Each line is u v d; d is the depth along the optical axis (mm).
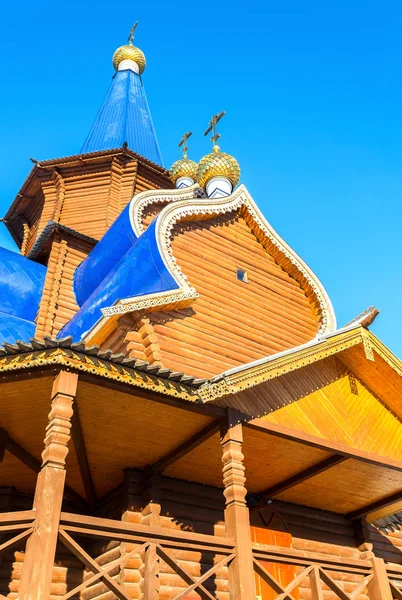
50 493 5004
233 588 5680
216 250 10531
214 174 13891
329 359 8562
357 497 9445
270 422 7043
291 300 11352
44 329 11523
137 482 7973
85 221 14703
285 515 9328
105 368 5781
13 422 6918
